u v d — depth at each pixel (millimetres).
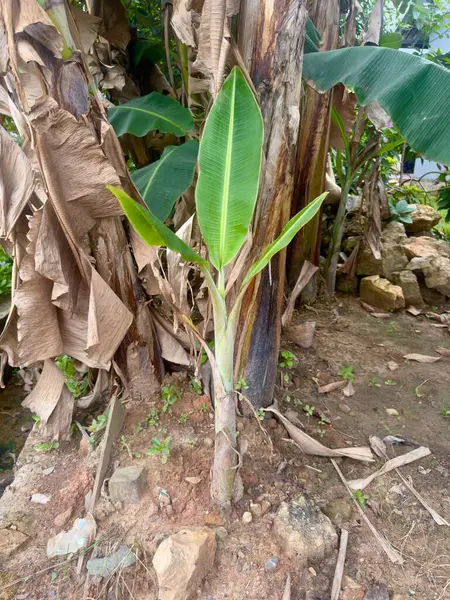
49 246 1642
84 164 1590
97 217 1773
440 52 4336
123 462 1905
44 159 1494
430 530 1710
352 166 3467
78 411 2301
